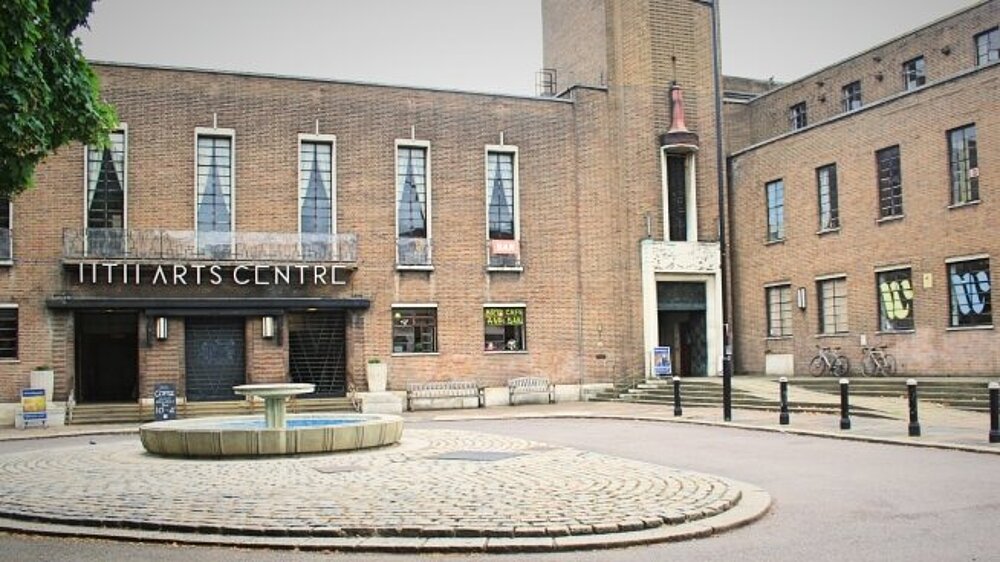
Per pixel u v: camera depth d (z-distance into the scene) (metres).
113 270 29.70
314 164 32.53
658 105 36.75
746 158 37.12
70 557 8.72
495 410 31.38
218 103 31.44
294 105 32.28
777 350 35.22
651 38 36.91
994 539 9.18
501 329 34.25
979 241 27.19
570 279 35.03
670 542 9.09
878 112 30.89
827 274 32.84
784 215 35.06
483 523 9.45
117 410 29.17
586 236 35.31
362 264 32.59
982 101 27.17
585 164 35.56
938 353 28.48
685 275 36.69
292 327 32.03
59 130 11.73
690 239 37.00
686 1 37.62
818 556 8.50
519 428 23.69
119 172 30.31
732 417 24.23
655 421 24.88
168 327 30.08
